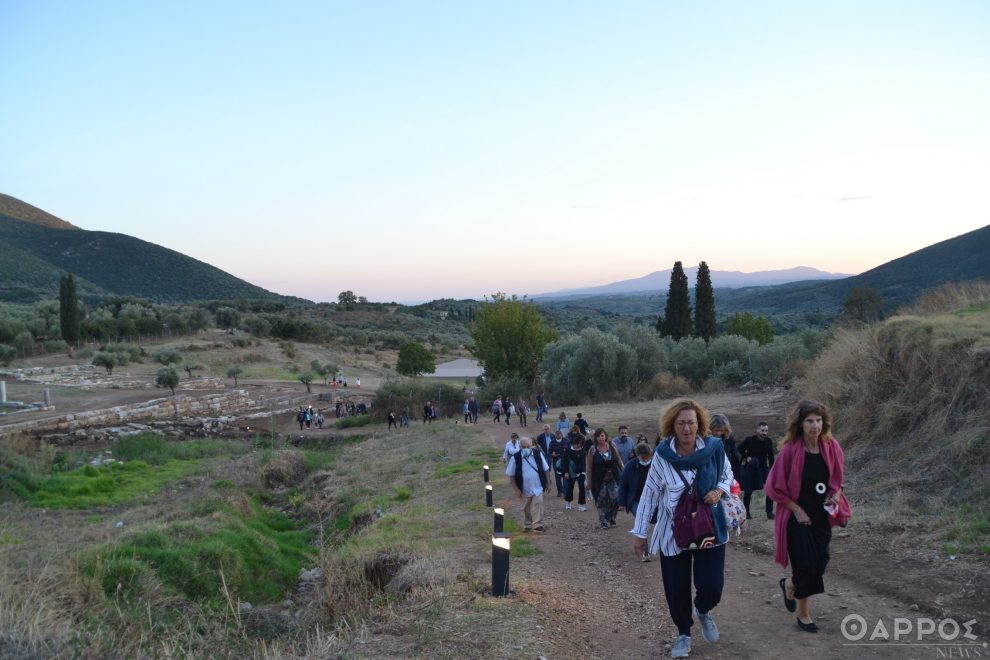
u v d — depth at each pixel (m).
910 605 6.27
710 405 28.08
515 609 6.72
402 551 10.12
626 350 42.00
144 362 81.38
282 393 64.25
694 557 5.14
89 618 7.69
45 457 27.89
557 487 17.52
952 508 9.33
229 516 15.98
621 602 7.49
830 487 5.35
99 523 17.14
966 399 12.13
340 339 122.12
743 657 5.22
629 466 8.62
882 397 14.44
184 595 10.32
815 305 161.00
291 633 7.52
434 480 20.94
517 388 49.19
